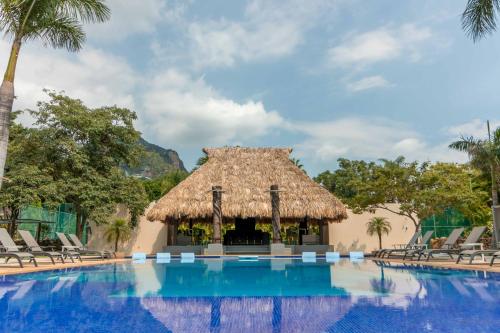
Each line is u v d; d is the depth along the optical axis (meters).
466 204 18.28
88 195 17.73
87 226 20.25
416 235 13.24
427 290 5.50
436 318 3.66
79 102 19.58
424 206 18.12
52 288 5.92
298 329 3.29
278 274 8.42
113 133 19.94
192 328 3.33
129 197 19.12
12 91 9.49
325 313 3.94
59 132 18.59
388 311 4.01
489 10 10.71
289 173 20.25
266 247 18.05
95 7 10.29
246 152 21.77
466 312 3.92
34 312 4.03
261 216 17.94
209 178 19.83
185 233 23.47
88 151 19.20
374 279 7.05
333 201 18.67
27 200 15.73
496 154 16.70
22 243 16.16
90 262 11.89
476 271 8.33
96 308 4.25
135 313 3.97
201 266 11.05
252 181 19.55
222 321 3.61
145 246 20.59
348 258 15.76
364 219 20.84
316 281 6.90
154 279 7.34
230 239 22.81
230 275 8.27
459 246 11.51
